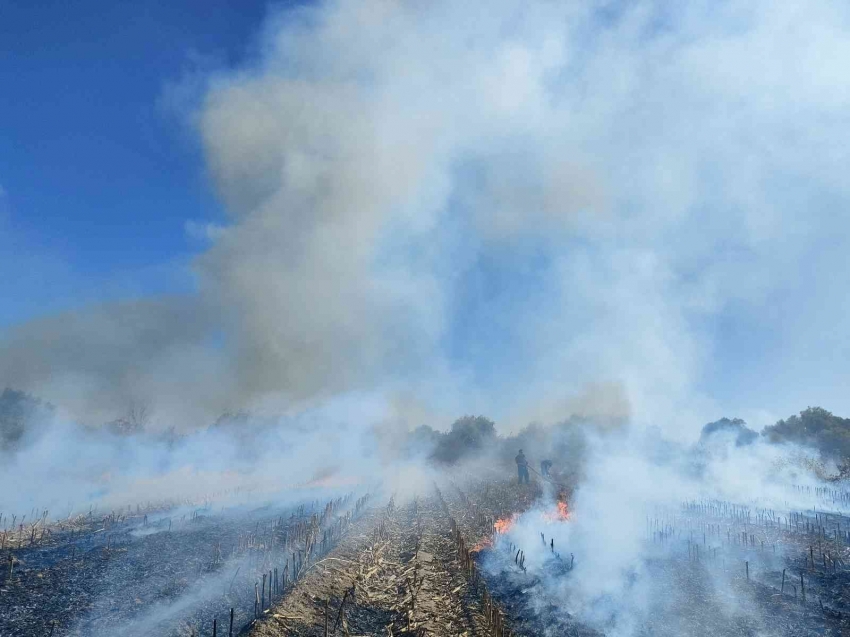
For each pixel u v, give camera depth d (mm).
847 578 20062
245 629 14977
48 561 20844
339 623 16781
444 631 17016
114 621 15531
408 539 29578
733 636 16188
